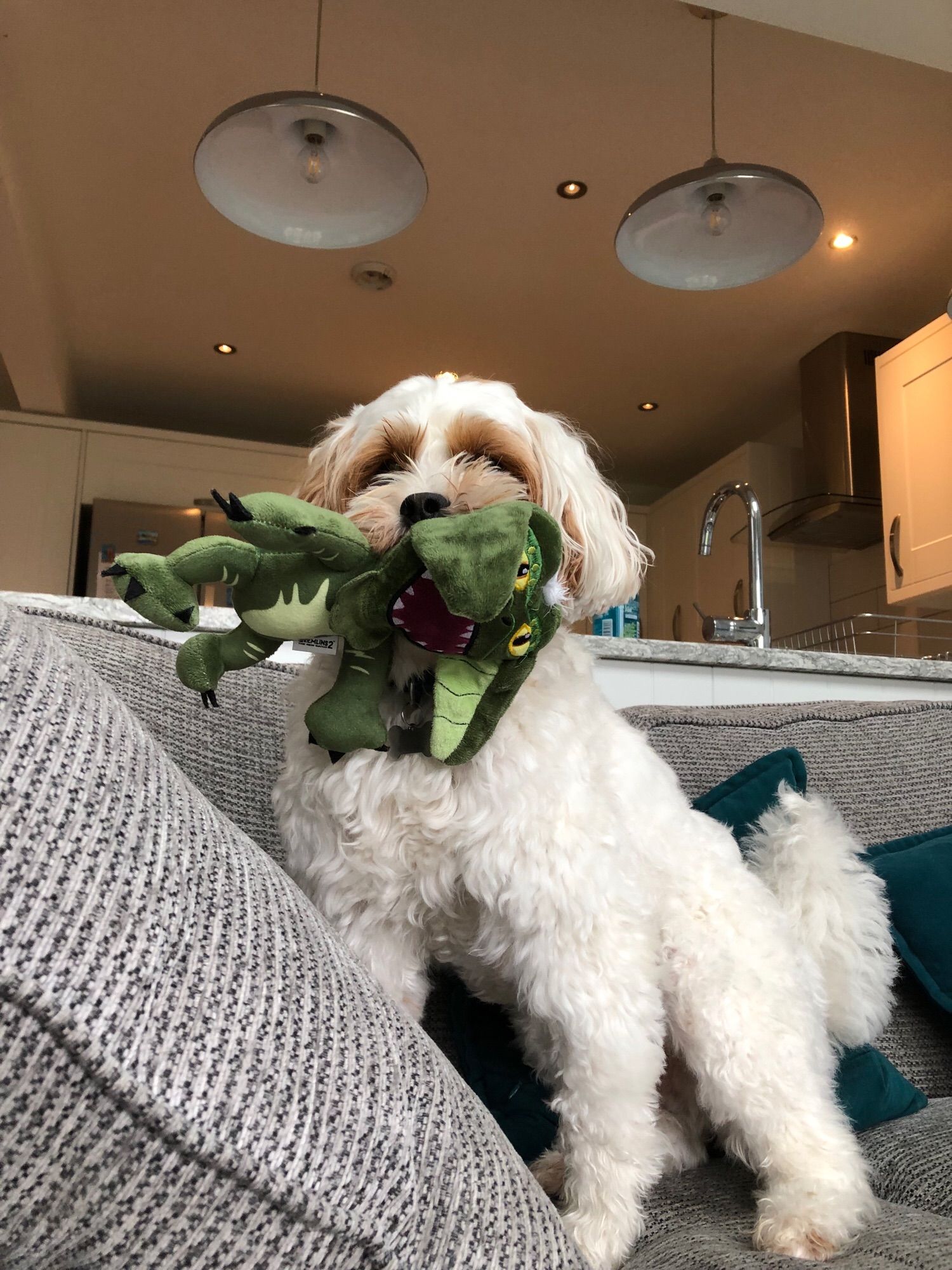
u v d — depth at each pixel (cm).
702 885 104
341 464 110
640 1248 86
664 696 199
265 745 114
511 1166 57
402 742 89
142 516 485
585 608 112
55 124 320
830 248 389
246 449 518
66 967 41
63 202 359
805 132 324
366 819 89
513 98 306
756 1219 89
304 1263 44
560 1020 88
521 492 97
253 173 262
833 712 156
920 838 139
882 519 424
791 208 278
